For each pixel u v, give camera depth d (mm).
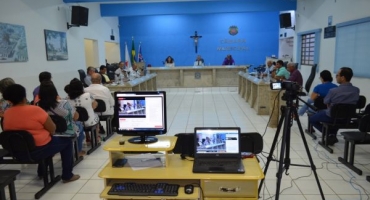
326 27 7152
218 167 1916
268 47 11875
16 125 2619
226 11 9211
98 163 3568
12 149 2641
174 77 10422
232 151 2029
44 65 6496
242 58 12047
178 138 2145
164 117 2055
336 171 3176
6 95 2604
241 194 1884
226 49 12023
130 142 2041
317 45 7633
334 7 6730
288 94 2250
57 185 2979
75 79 3834
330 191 2734
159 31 12055
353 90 3662
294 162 3424
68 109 3125
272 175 3076
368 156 3592
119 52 12133
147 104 2049
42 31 6438
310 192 2719
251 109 6652
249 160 2066
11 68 5328
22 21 5695
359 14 5625
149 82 8898
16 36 5453
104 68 6945
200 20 11859
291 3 9203
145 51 12234
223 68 10070
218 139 2047
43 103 3012
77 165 3504
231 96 8648
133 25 12078
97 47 9695
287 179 2998
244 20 11758
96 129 4117
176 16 11898
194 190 1854
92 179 3113
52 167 2982
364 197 2615
